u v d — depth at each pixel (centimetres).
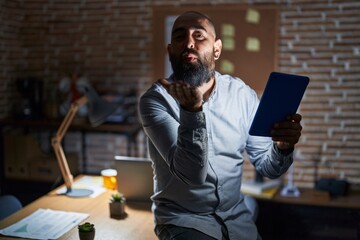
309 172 389
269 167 178
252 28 386
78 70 435
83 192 247
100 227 201
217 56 189
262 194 320
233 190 182
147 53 416
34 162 405
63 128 249
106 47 425
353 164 380
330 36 373
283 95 155
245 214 190
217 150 177
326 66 377
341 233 327
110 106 259
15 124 399
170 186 175
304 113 386
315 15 374
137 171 232
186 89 139
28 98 414
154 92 172
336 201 316
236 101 184
